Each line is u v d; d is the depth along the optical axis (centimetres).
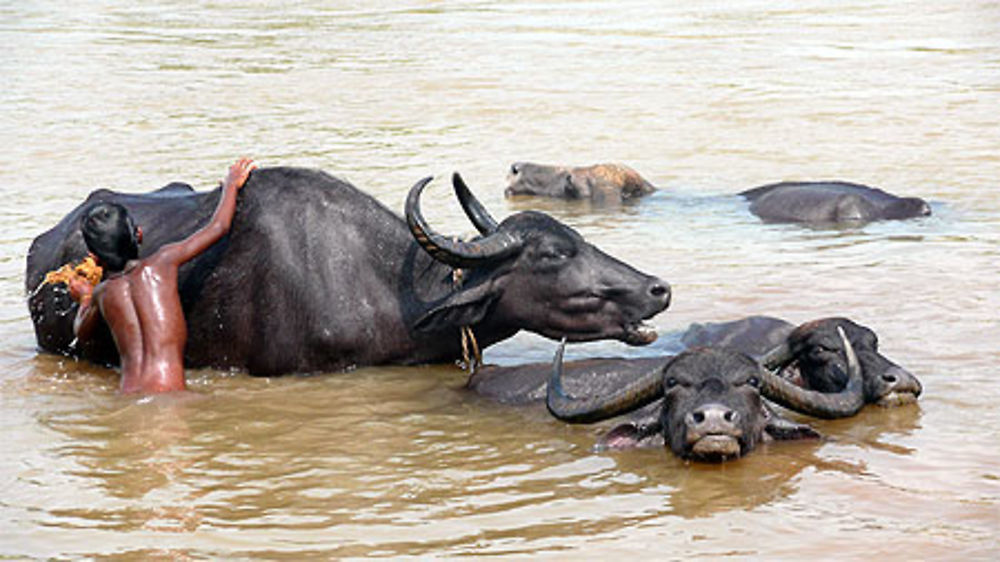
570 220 1894
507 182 2105
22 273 1566
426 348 1232
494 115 2914
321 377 1209
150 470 947
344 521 843
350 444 1008
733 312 1352
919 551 771
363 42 4438
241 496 891
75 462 965
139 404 1112
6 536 822
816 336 1091
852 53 3969
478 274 1200
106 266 1178
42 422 1065
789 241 1714
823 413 996
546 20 5094
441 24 5003
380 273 1231
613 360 1151
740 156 2417
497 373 1170
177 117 2880
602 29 4747
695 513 847
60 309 1277
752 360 980
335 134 2645
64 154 2416
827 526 816
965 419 1023
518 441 1016
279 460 970
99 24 5050
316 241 1223
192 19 5253
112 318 1166
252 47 4303
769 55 3953
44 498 889
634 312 1178
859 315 1323
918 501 855
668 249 1678
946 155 2348
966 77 3400
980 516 825
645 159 2408
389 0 6041
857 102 3022
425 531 823
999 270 1504
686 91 3247
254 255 1222
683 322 1320
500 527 829
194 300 1228
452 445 1005
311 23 5091
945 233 1730
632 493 888
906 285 1445
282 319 1208
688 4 5647
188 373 1226
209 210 1266
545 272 1186
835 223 1820
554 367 1064
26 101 3125
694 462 950
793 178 2195
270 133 2656
